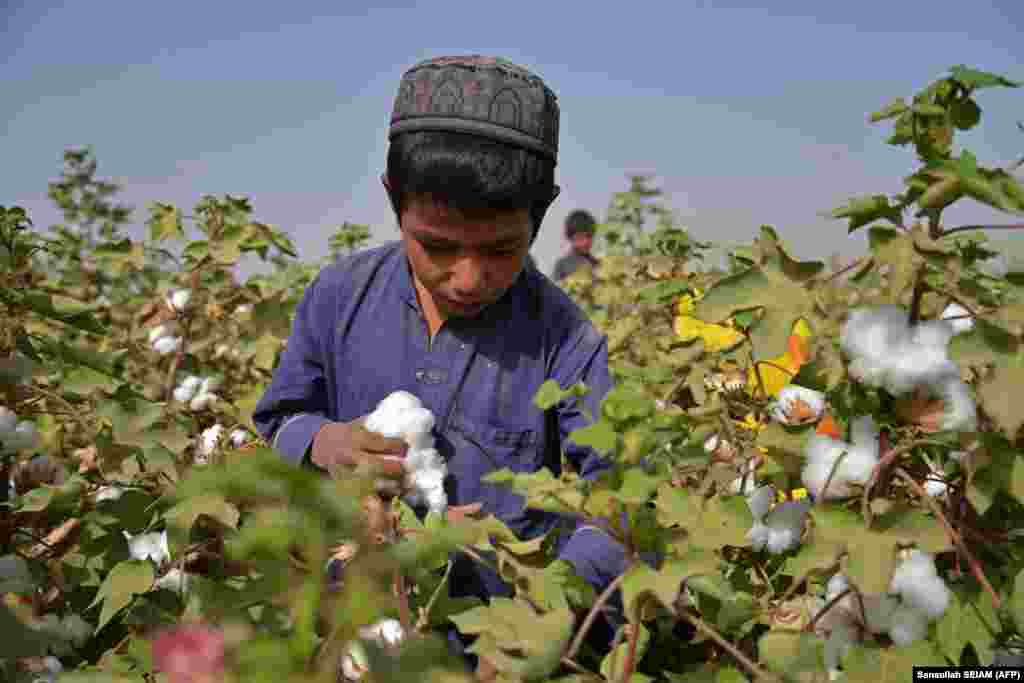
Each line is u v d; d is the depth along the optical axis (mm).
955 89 1184
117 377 1724
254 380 3078
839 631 1187
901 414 1183
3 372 1612
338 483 656
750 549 1382
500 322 1702
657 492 1129
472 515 1533
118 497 1722
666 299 2199
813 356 1271
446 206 1434
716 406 1590
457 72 1472
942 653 1168
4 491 1722
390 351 1714
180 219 2773
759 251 1223
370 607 638
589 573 1379
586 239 6375
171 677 555
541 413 1693
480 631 1114
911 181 1109
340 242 3943
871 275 1196
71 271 3611
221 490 580
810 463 1231
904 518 1095
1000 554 1218
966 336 1088
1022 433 1142
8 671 1291
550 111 1526
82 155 4848
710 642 1401
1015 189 1041
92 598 1670
